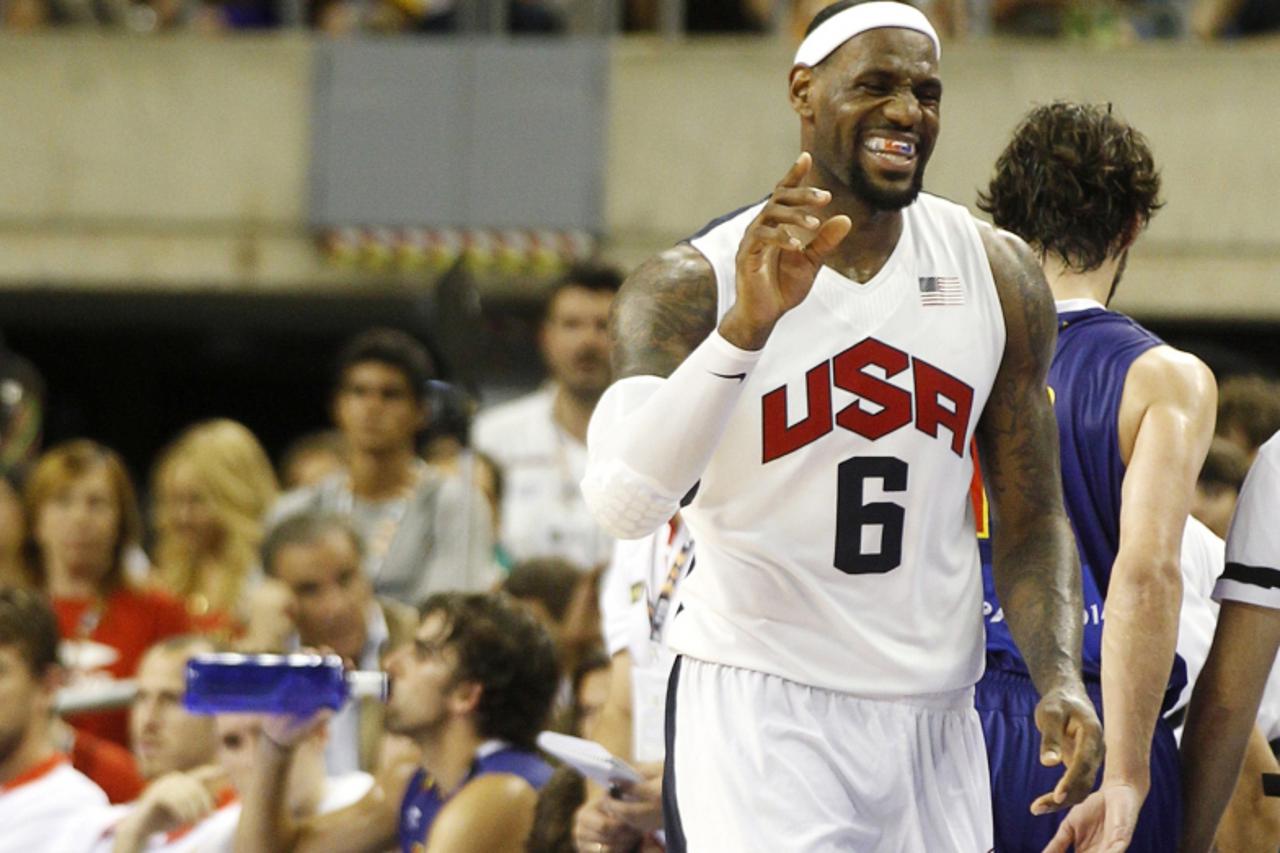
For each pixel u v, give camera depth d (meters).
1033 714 14.16
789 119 43.91
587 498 11.71
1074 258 14.59
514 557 27.28
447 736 17.47
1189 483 13.45
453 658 17.41
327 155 44.47
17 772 19.42
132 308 47.53
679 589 12.85
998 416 12.52
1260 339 46.25
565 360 27.47
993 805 14.12
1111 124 14.62
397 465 27.67
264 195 44.72
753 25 44.66
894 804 12.07
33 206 44.84
